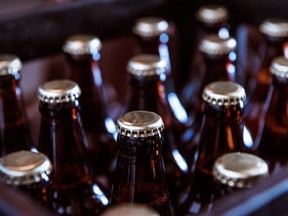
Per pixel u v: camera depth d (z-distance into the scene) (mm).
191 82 688
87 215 426
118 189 379
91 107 527
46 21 569
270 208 313
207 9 657
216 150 412
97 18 612
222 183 329
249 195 310
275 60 471
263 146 480
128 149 361
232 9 693
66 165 424
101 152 524
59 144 419
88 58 516
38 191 338
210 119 410
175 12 691
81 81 520
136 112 375
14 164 338
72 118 418
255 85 595
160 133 361
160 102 479
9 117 469
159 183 374
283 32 564
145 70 465
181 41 712
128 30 646
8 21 541
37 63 649
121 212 250
